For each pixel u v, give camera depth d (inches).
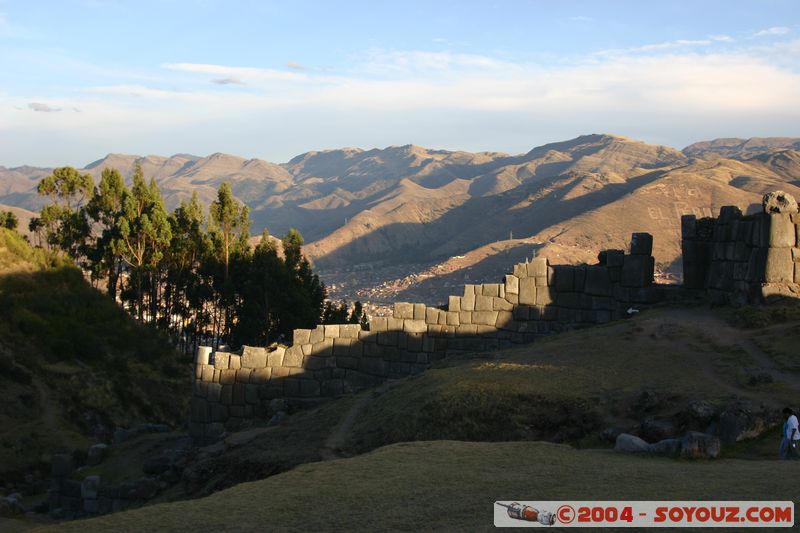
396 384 1133.1
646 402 821.2
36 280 2474.2
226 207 2787.9
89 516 1173.7
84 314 2442.2
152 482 1138.7
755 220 1149.7
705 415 746.8
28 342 2132.1
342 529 535.5
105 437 1822.1
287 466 930.1
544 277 1321.4
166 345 2623.0
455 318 1334.9
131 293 2967.5
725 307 1175.0
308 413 1188.5
